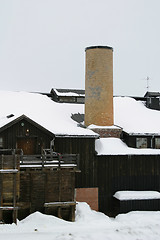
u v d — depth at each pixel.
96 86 28.70
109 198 25.77
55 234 17.66
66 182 21.12
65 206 21.17
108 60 29.17
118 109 33.47
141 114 32.69
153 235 18.50
